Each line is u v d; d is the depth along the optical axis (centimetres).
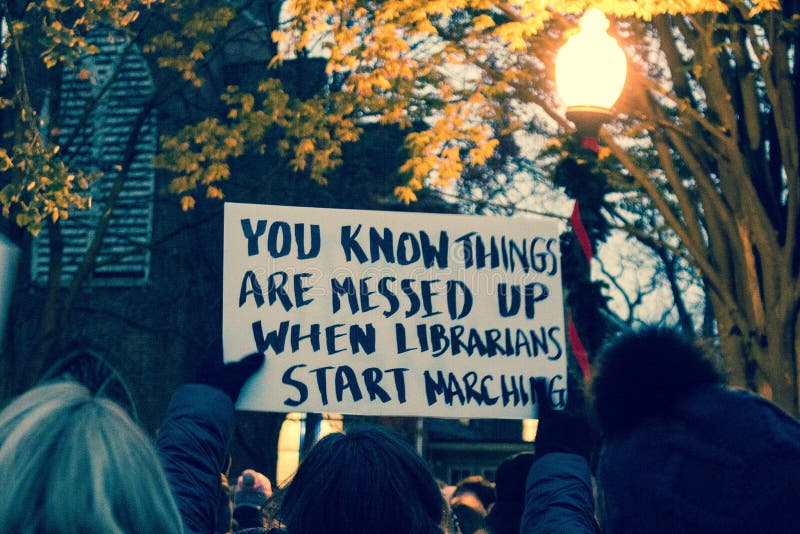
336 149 1181
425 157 1048
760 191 932
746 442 222
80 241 1969
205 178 1173
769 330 859
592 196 571
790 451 219
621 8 796
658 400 234
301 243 352
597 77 595
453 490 744
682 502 225
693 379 235
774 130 956
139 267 1964
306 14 1030
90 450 138
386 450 220
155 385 1941
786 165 870
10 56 1208
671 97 895
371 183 1862
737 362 899
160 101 1405
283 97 1127
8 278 195
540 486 269
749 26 865
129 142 1420
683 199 938
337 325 350
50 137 1420
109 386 1988
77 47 1045
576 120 603
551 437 284
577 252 516
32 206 960
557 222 369
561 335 364
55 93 1439
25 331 1922
